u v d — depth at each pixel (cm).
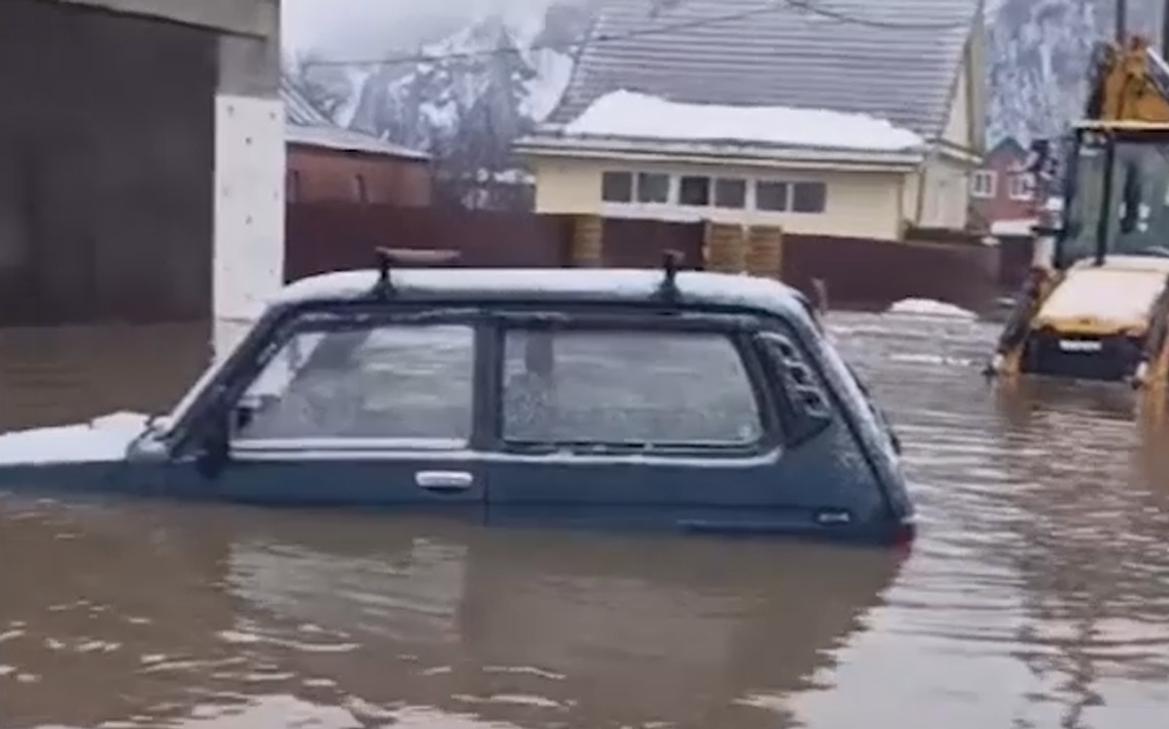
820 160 3309
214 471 439
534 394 437
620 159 3419
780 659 361
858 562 425
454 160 5653
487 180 4550
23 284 1538
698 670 352
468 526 430
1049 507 584
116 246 1616
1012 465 716
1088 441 828
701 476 427
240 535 427
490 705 328
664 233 2697
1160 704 343
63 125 1566
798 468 427
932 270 2741
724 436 432
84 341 1377
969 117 3928
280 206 1756
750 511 427
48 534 423
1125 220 1488
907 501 434
